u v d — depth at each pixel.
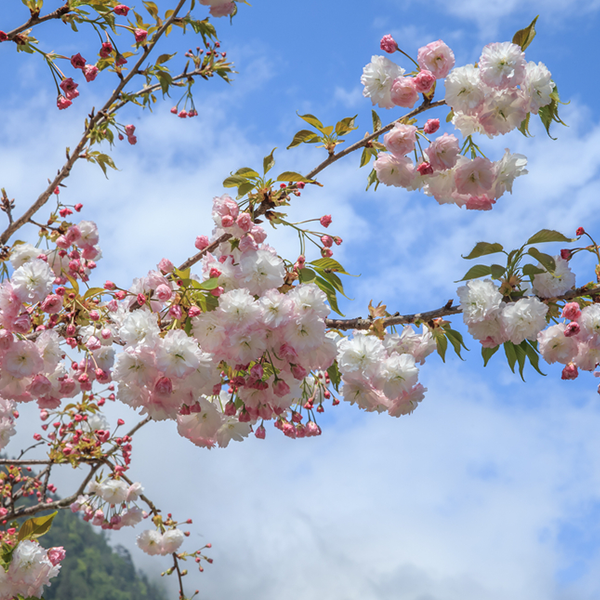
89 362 3.01
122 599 55.84
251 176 2.62
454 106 2.45
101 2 3.05
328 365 2.45
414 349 2.81
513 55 2.31
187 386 2.22
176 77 4.61
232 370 2.60
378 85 2.59
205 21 3.62
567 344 2.63
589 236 2.69
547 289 2.71
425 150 2.44
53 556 3.18
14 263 3.29
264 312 2.21
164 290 2.32
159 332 2.24
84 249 3.32
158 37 3.52
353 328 2.83
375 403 2.72
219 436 2.96
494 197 2.59
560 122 2.52
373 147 2.77
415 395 2.65
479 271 2.71
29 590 3.01
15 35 2.97
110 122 4.18
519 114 2.46
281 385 2.48
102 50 3.19
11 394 2.67
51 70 3.12
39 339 2.63
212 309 2.29
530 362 2.77
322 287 2.73
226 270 2.44
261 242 2.55
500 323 2.65
